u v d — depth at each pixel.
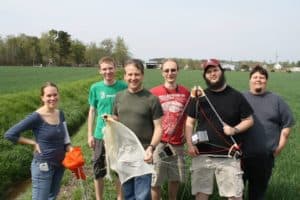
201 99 6.46
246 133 6.90
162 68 7.43
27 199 9.77
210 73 6.34
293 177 8.94
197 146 6.48
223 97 6.38
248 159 6.92
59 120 6.75
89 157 12.59
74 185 10.08
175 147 7.46
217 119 6.35
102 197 8.30
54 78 60.12
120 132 6.39
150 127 6.45
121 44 136.00
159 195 7.60
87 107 26.86
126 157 6.37
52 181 6.75
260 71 6.89
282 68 176.75
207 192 6.48
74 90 32.34
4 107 17.64
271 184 8.33
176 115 7.38
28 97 22.19
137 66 6.30
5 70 86.69
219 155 6.35
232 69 148.12
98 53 142.50
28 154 12.87
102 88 8.01
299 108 27.52
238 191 6.29
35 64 140.38
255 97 7.03
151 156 6.19
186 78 70.75
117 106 6.56
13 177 11.37
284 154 11.56
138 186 6.30
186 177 8.23
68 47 144.25
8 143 12.76
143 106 6.36
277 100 6.95
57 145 6.64
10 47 135.25
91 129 8.13
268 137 6.90
